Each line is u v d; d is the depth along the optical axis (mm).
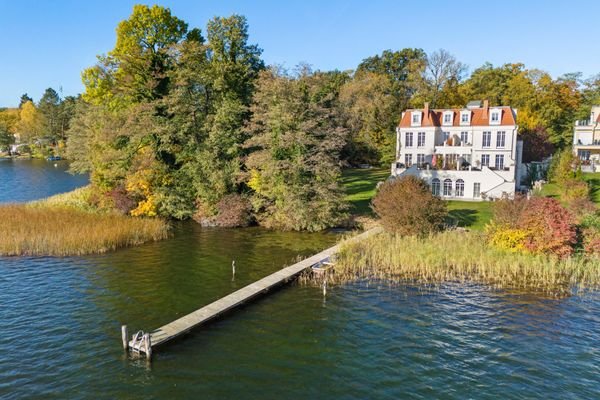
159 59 43688
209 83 43188
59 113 125750
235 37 43031
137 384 14367
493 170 46969
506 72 76000
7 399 13398
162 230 35844
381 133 71500
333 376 15070
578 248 28188
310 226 37469
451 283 24203
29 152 135750
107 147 44281
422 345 17281
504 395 14023
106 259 28438
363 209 43250
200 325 18703
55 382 14383
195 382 14562
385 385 14562
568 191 41375
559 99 76500
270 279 24000
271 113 37812
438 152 54125
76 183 70000
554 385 14586
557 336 18016
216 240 34406
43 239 29875
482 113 53219
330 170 37594
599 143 66000
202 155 41156
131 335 17609
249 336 18000
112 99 47344
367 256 28203
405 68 89375
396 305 21234
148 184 41219
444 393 14117
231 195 41000
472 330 18562
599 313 20203
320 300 21906
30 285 23297
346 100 70438
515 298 22047
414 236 30609
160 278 24766
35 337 17453
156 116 42812
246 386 14398
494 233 29484
